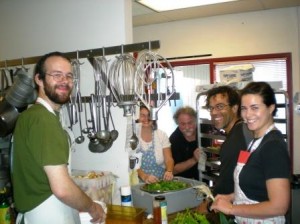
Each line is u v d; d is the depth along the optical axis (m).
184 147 2.84
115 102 1.84
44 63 1.37
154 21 4.18
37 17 2.21
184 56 4.21
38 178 1.29
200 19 4.11
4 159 1.88
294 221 2.90
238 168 1.42
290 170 1.26
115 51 1.78
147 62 1.61
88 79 1.97
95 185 1.70
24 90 1.62
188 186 1.90
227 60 4.02
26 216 1.37
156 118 1.61
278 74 3.82
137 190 1.83
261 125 1.35
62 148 1.24
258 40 3.87
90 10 1.98
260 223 1.36
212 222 1.60
